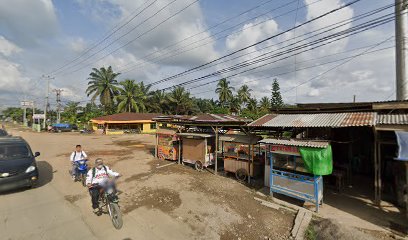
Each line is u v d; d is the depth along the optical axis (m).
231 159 11.05
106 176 6.32
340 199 8.40
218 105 66.44
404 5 9.52
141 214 6.64
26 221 5.99
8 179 7.38
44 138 27.77
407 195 6.45
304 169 7.78
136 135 34.78
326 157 7.26
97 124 41.38
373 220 6.73
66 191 8.24
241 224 6.36
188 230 5.91
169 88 14.91
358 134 12.06
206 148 12.30
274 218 6.88
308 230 6.20
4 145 8.56
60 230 5.61
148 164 13.25
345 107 8.86
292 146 7.86
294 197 7.84
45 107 44.19
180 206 7.17
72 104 60.69
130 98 46.97
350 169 10.55
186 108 54.81
